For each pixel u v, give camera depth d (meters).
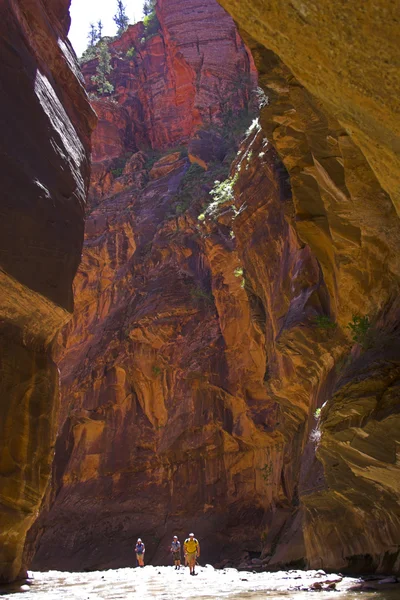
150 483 37.91
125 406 41.31
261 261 24.09
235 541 32.28
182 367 36.91
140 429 39.66
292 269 20.52
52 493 41.12
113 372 42.06
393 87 4.16
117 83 65.56
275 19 4.31
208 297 39.00
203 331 37.66
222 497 34.34
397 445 9.57
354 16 3.86
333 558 16.64
